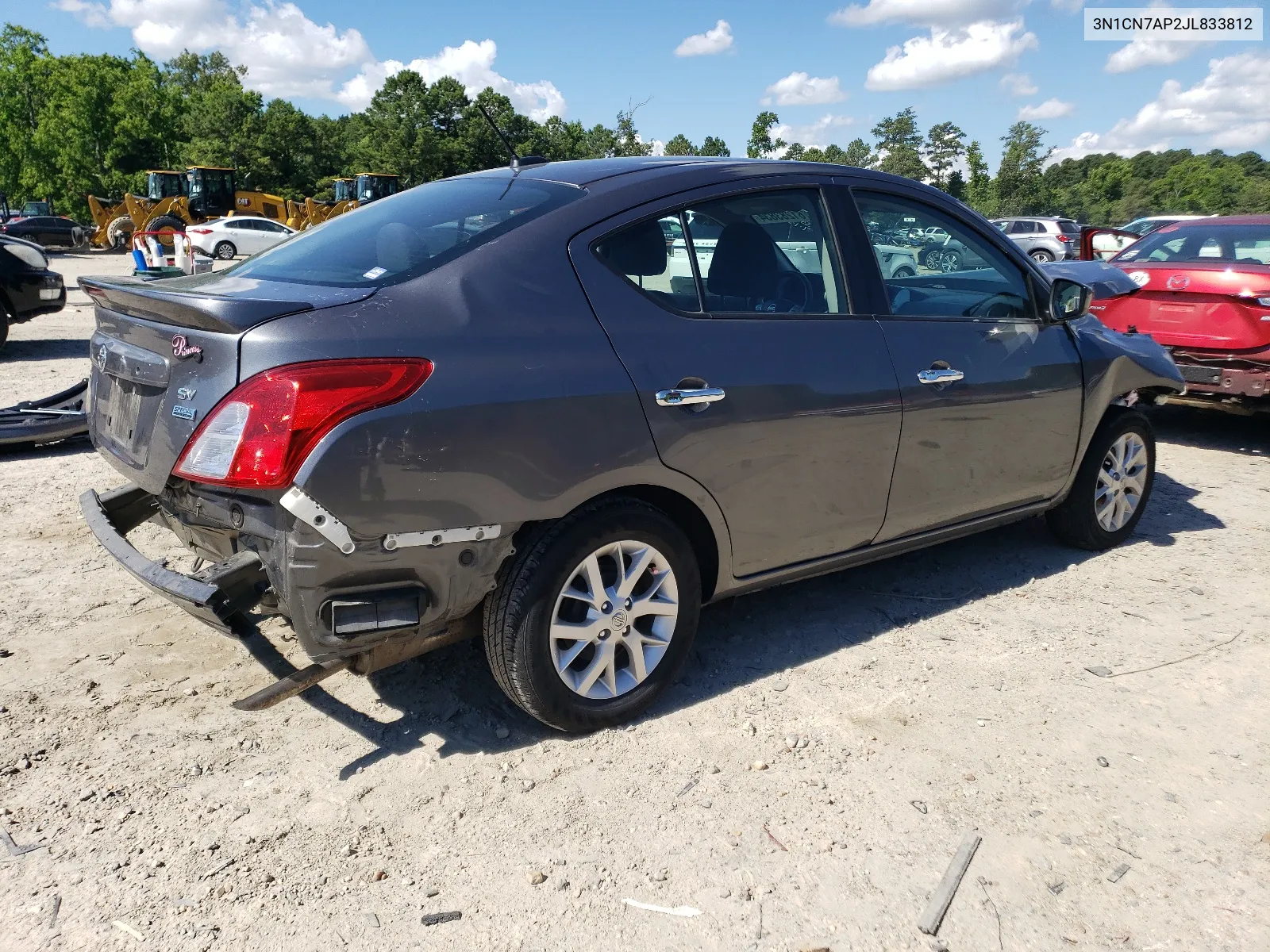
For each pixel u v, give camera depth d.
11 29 66.38
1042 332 4.06
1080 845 2.49
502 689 2.87
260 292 2.67
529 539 2.68
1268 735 3.04
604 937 2.15
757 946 2.13
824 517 3.32
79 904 2.19
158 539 4.47
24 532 4.53
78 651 3.37
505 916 2.20
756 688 3.27
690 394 2.84
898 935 2.17
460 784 2.69
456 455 2.44
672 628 3.01
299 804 2.59
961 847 2.46
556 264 2.77
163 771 2.70
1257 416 7.99
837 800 2.65
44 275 10.23
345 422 2.30
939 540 3.84
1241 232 6.95
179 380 2.47
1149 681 3.37
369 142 88.38
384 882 2.30
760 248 3.20
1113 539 4.66
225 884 2.27
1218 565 4.50
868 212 3.54
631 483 2.78
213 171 34.34
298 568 2.33
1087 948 2.15
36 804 2.53
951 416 3.60
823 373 3.19
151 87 69.25
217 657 3.37
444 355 2.47
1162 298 6.57
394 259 2.76
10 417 6.06
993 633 3.73
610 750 2.88
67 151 64.94
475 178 3.41
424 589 2.50
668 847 2.45
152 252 18.22
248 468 2.28
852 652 3.55
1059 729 3.04
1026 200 74.81
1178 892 2.33
